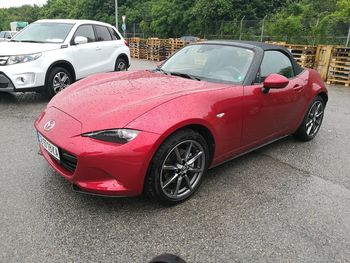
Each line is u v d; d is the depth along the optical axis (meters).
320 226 2.66
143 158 2.50
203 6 29.72
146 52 21.94
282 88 3.60
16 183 3.13
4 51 5.99
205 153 2.99
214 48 3.90
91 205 2.81
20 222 2.55
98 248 2.31
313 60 11.08
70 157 2.61
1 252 2.22
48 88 6.45
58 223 2.56
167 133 2.57
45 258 2.19
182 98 2.81
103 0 48.41
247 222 2.67
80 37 7.11
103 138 2.48
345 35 17.95
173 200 2.83
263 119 3.57
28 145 4.12
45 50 6.38
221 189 3.19
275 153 4.19
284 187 3.29
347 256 2.33
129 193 2.58
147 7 41.44
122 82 3.39
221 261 2.23
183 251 2.32
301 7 24.03
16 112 5.72
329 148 4.45
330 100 7.75
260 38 22.55
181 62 3.98
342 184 3.40
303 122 4.42
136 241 2.39
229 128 3.14
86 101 2.92
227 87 3.21
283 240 2.47
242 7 29.00
